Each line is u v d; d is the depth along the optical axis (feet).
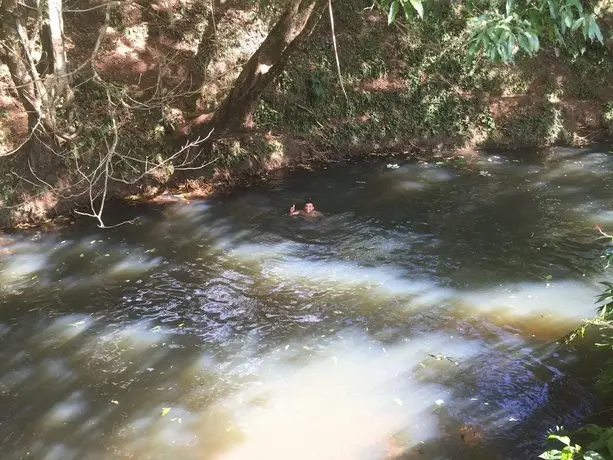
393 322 21.84
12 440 16.30
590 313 22.02
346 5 44.78
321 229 30.27
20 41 27.09
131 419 17.11
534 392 17.95
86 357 19.93
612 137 45.57
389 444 16.05
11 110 32.91
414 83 44.27
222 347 20.49
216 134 35.55
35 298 23.53
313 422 16.90
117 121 34.40
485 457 15.53
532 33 11.62
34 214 30.50
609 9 48.85
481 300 23.24
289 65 41.27
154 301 23.40
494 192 34.86
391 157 41.50
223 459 15.62
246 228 30.35
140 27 38.68
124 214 31.73
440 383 18.45
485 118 44.11
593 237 28.53
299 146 40.11
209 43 40.16
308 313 22.53
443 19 45.91
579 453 11.40
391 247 28.14
